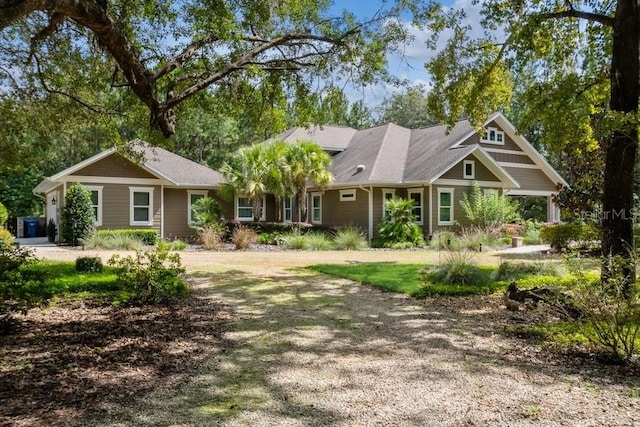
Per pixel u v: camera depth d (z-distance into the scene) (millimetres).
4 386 4070
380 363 4883
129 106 9492
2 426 3297
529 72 10555
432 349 5395
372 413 3635
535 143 30906
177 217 21797
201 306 7719
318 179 20500
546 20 9219
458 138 21906
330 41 8711
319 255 16438
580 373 4547
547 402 3836
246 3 8086
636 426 3383
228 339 5762
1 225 23828
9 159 10000
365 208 21156
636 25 7574
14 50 8258
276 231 20547
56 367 4594
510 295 7738
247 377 4441
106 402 3783
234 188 20828
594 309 5266
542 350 5320
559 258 14477
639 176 15109
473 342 5691
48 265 10703
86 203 18484
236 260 14648
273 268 12688
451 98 10656
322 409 3709
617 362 4844
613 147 7824
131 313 7113
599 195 15453
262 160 20266
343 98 9969
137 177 20344
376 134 25500
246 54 7930
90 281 8703
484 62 10391
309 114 10234
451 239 17844
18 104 9188
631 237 7742
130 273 8172
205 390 4094
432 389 4145
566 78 8867
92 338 5668
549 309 6824
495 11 9695
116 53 5949
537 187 25688
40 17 7883
